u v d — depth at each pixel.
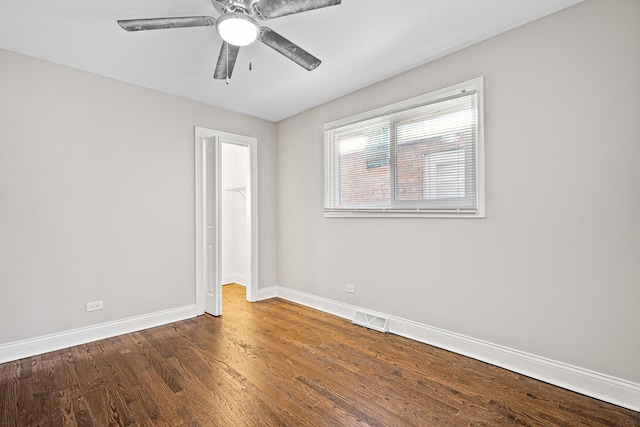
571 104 2.02
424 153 2.78
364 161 3.29
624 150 1.84
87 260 2.82
